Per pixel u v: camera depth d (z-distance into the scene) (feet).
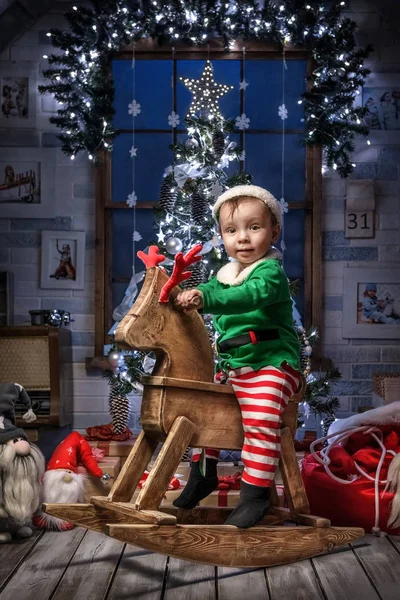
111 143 14.97
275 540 8.55
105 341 15.23
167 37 14.92
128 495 8.55
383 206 15.24
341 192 15.28
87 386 15.02
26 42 15.31
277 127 15.46
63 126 14.47
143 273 13.30
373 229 15.17
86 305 15.21
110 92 14.73
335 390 15.07
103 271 15.20
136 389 12.73
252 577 8.30
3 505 9.84
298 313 14.12
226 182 12.82
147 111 15.48
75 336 15.15
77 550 9.35
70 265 15.19
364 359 15.14
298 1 14.60
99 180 15.20
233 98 15.46
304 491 9.21
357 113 14.42
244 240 8.78
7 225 15.23
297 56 15.38
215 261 12.53
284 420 9.10
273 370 8.59
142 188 15.43
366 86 15.31
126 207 15.29
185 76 15.48
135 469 8.60
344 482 10.28
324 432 13.57
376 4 15.16
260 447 8.48
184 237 12.84
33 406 13.33
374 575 8.32
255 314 8.70
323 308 15.17
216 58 15.39
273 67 15.48
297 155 15.46
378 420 11.19
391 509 9.94
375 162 15.28
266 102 15.47
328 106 14.53
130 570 8.55
